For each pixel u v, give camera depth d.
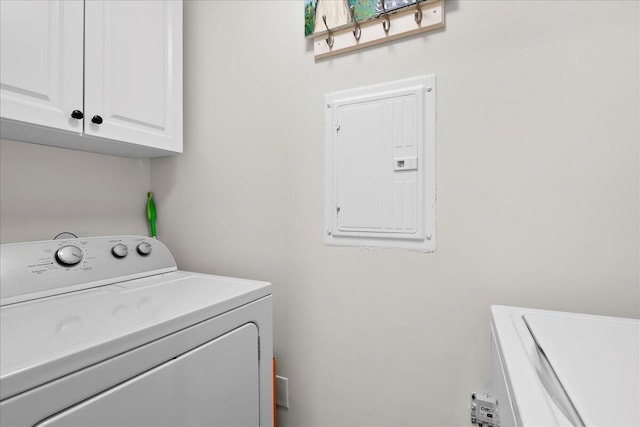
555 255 0.94
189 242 1.61
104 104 1.15
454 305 1.07
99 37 1.14
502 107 1.01
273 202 1.40
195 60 1.60
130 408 0.68
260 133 1.43
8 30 0.91
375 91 1.19
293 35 1.35
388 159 1.16
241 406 0.98
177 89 1.44
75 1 1.07
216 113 1.54
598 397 0.42
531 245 0.97
